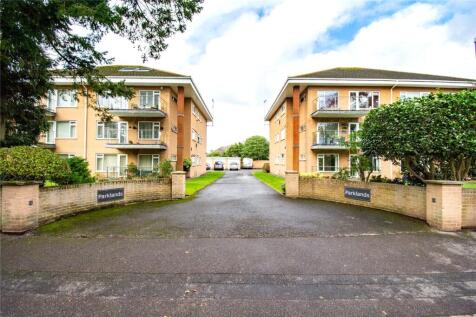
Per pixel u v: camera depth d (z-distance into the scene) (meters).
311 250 4.63
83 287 3.31
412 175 8.51
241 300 3.02
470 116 6.67
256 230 5.91
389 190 8.06
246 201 10.11
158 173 15.96
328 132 19.95
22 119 10.15
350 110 18.77
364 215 7.46
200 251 4.58
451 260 4.19
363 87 20.14
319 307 2.88
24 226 5.65
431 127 6.95
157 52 7.76
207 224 6.43
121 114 20.02
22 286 3.32
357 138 11.16
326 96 20.09
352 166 10.38
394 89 20.19
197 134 27.95
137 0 6.77
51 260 4.15
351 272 3.76
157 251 4.57
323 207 8.77
